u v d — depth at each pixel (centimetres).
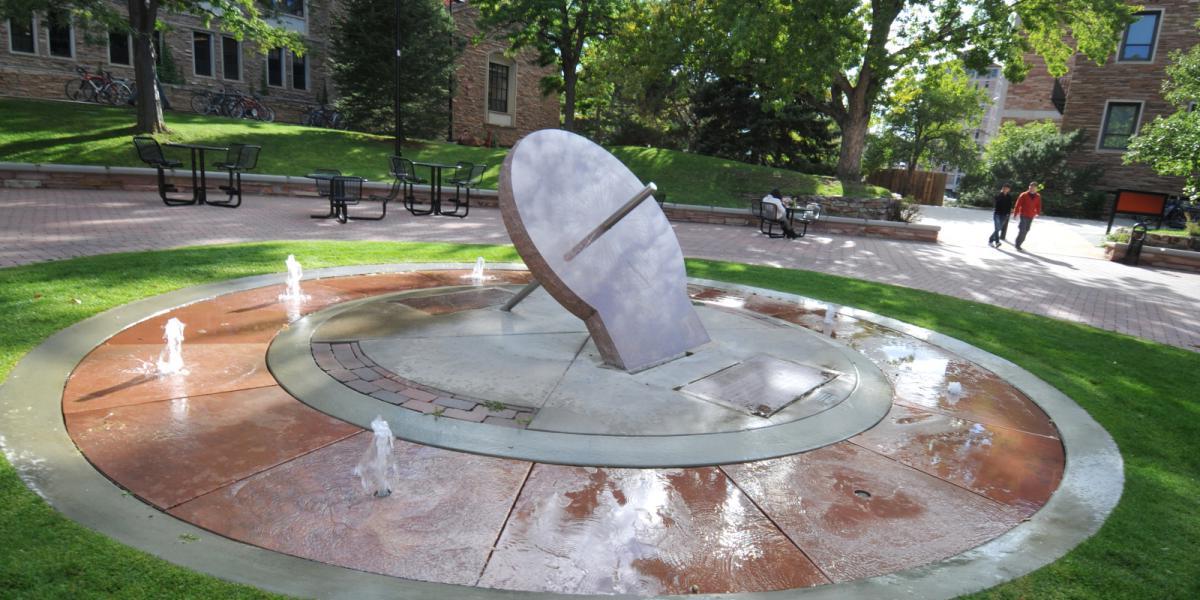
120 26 1608
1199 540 301
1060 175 3034
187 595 219
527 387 421
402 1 2258
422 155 2145
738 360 505
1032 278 1176
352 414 370
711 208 1827
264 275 709
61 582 219
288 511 273
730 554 265
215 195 1534
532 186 474
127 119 1886
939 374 526
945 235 1891
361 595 226
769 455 353
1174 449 414
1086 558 279
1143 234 1462
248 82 2820
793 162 2961
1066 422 440
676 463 336
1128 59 2891
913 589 248
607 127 3734
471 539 263
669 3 2272
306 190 1670
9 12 1488
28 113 1778
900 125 3888
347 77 2331
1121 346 693
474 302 625
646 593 238
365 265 809
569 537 269
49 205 1171
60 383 387
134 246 855
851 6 1762
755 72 2122
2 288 575
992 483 344
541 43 2398
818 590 245
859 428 400
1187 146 1641
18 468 288
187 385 396
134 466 300
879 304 811
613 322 471
